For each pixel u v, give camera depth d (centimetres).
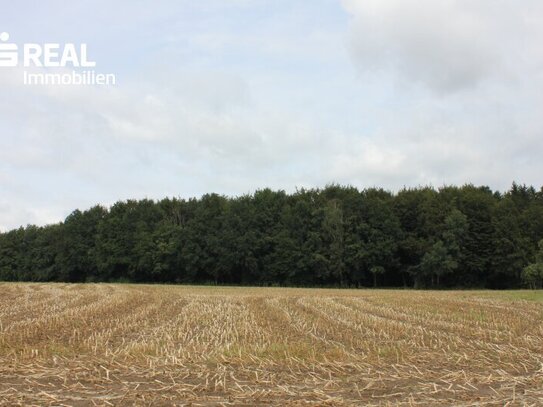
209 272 8956
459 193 9150
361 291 6094
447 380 1308
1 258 11281
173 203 10744
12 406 1024
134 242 9425
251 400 1105
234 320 2681
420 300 4069
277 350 1692
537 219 8662
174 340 1994
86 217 10150
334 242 8475
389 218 8525
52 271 10388
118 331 2188
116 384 1230
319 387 1229
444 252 7975
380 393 1184
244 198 10069
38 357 1532
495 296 4691
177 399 1108
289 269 8638
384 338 2094
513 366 1499
